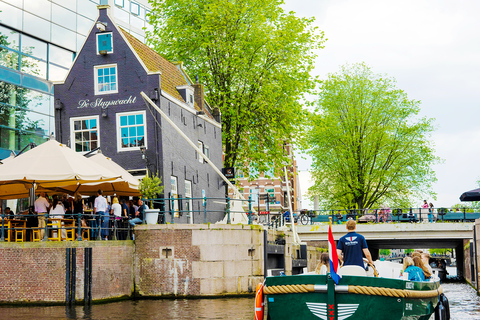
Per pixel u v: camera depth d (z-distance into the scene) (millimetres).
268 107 32344
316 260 33094
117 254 19422
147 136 25094
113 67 25906
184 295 20219
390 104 42125
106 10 26125
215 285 20297
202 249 20359
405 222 34625
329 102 42656
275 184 56281
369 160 41844
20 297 17641
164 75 27844
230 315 15305
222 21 31938
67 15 35656
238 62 32125
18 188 21516
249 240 21172
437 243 39781
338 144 42219
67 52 35562
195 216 27641
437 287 13352
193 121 28500
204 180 29047
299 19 33312
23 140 30984
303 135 33750
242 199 24688
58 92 26250
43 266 17656
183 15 33094
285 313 11312
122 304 17922
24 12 32062
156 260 20469
